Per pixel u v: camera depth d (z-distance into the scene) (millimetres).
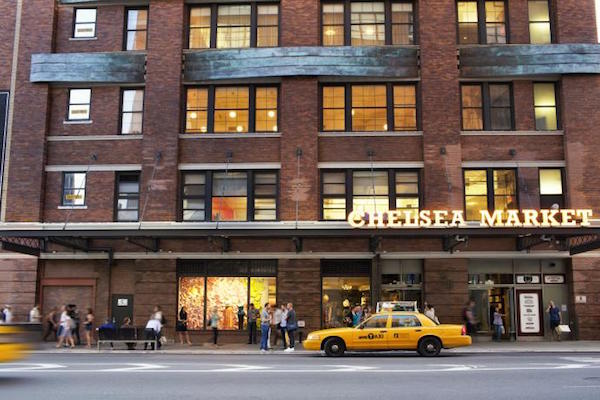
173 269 28297
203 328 28234
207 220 28875
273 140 29266
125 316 28547
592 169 28141
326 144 29109
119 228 28531
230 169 29219
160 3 30281
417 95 29516
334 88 29922
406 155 28891
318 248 28188
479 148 28781
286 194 28391
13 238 27375
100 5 30859
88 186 29359
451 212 26047
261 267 28578
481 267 28672
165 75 29609
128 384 13219
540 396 11531
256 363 18234
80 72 29781
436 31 29375
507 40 29828
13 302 28438
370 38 30266
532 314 28359
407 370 15742
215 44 30422
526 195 28375
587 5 29469
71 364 17812
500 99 29500
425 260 27906
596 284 27594
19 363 18234
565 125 28609
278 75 29156
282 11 29953
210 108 29844
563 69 28734
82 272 28953
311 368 16438
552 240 26547
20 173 29188
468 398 11336
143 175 28938
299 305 27750
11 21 30562
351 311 27844
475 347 24562
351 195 28828
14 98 29828
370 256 28031
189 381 13727
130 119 30109
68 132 29891
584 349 23297
